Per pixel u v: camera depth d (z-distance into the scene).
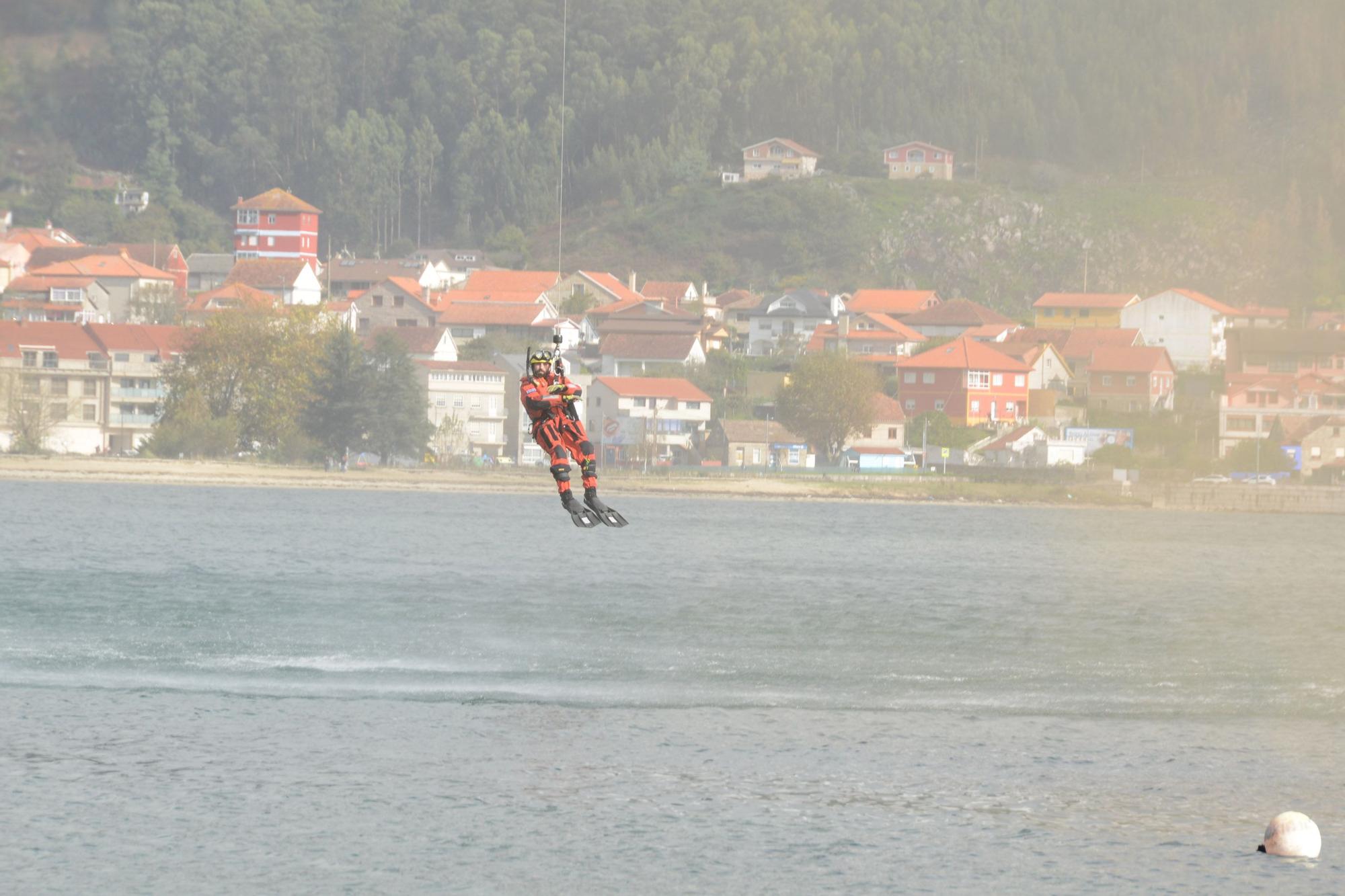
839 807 85.31
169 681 119.94
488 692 119.19
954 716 111.94
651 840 79.06
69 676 120.56
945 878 73.62
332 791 86.75
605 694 119.50
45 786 85.81
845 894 71.25
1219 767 95.44
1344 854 77.19
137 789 85.88
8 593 182.12
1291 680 131.00
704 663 136.62
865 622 175.25
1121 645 157.62
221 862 74.12
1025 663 141.00
